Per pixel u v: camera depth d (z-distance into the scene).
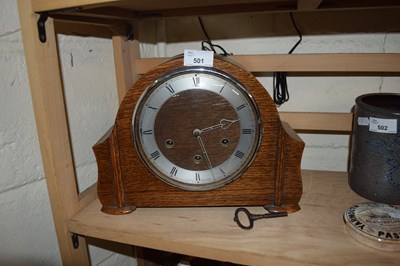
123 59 0.70
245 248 0.47
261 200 0.56
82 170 0.69
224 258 0.47
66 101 0.63
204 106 0.52
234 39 0.79
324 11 0.72
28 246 0.58
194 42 0.82
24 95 0.54
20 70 0.53
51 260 0.63
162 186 0.56
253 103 0.51
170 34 0.84
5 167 0.53
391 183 0.55
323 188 0.65
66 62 0.62
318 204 0.59
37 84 0.49
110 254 0.78
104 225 0.54
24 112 0.55
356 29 0.72
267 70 0.66
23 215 0.56
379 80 0.74
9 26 0.51
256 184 0.55
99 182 0.56
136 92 0.52
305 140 0.82
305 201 0.60
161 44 0.84
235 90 0.51
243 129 0.53
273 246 0.47
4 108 0.51
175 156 0.55
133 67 0.74
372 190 0.58
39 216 0.59
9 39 0.51
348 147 0.80
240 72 0.51
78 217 0.57
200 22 0.80
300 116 0.68
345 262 0.44
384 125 0.53
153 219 0.55
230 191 0.56
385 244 0.46
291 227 0.52
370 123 0.55
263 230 0.51
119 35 0.69
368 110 0.55
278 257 0.45
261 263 0.46
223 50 0.74
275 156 0.54
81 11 0.51
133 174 0.56
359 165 0.60
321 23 0.73
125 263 0.84
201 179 0.55
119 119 0.53
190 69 0.50
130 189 0.56
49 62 0.50
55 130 0.52
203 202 0.57
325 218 0.54
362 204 0.56
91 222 0.55
